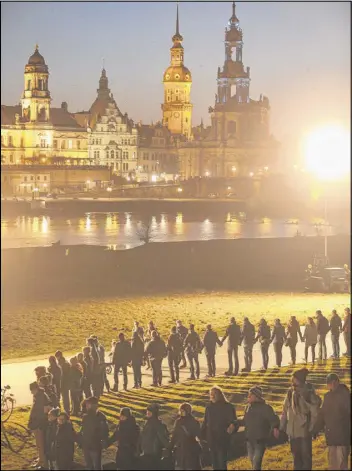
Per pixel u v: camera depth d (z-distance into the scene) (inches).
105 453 952.9
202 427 752.3
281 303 2640.3
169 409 1101.1
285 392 1130.7
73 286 3137.3
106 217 6732.3
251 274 3484.3
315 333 1434.5
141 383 1350.9
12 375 1481.3
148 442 768.9
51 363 1151.0
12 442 1006.4
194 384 1293.1
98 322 2336.4
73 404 1128.8
